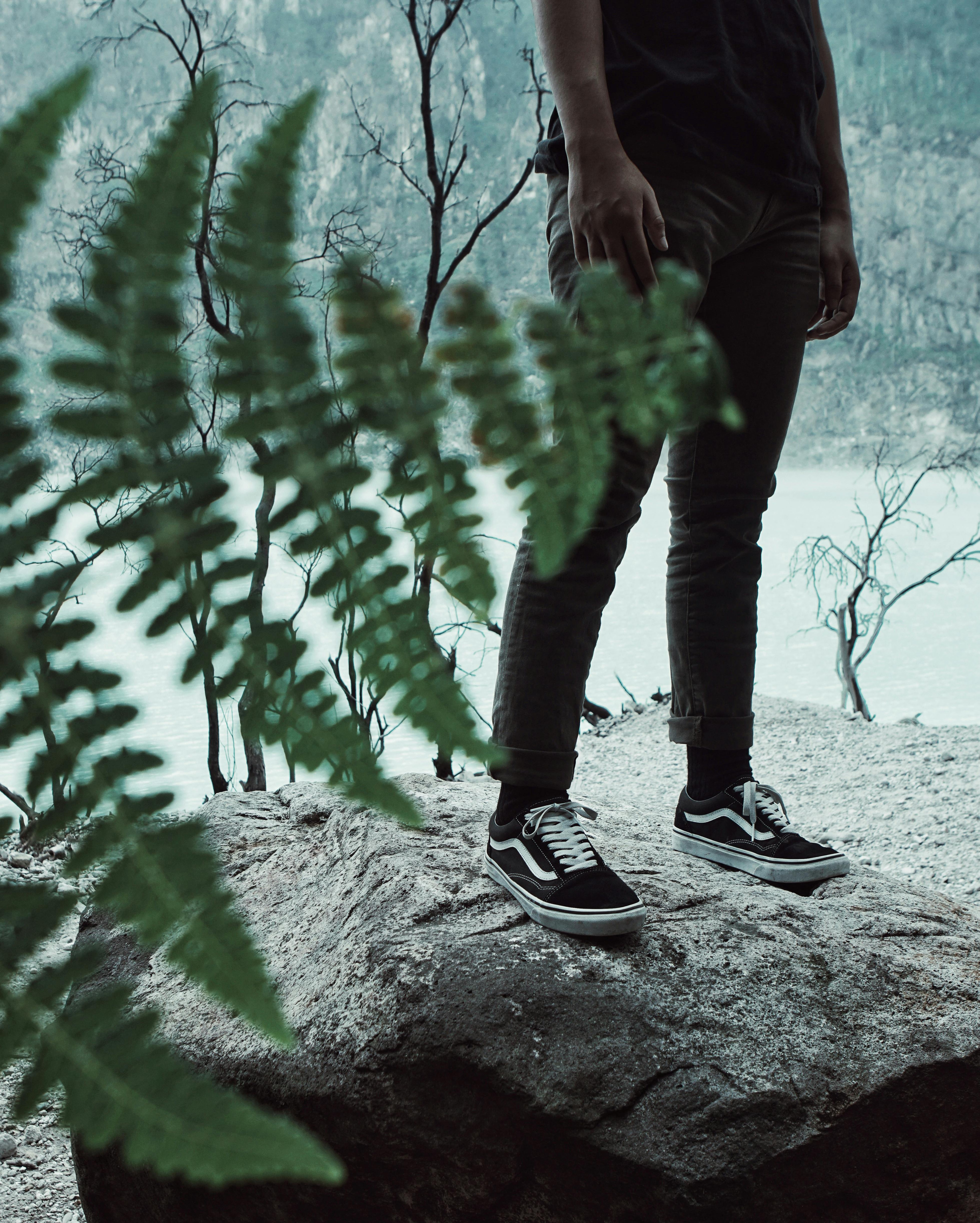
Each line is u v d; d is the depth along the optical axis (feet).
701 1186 3.80
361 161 18.37
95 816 0.91
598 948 4.53
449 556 0.89
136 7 15.83
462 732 0.92
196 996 4.91
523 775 4.84
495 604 0.90
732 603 5.73
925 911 5.59
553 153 5.16
